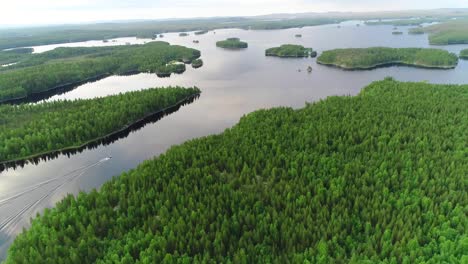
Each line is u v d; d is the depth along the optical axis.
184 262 35.97
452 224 40.88
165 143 87.06
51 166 73.38
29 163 74.69
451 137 65.00
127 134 93.88
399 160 56.69
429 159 55.88
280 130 73.12
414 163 55.56
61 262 36.38
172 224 42.06
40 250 38.72
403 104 86.56
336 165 56.34
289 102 120.50
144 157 78.56
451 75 153.00
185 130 96.44
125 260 36.53
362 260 35.22
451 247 36.22
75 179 67.81
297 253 38.03
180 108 116.94
